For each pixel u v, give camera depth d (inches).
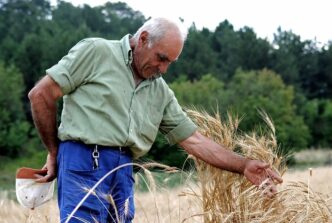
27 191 178.4
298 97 3179.1
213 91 2522.1
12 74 2716.5
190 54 3550.7
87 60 166.1
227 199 185.6
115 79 166.2
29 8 3784.5
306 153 1978.3
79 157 166.2
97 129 165.0
